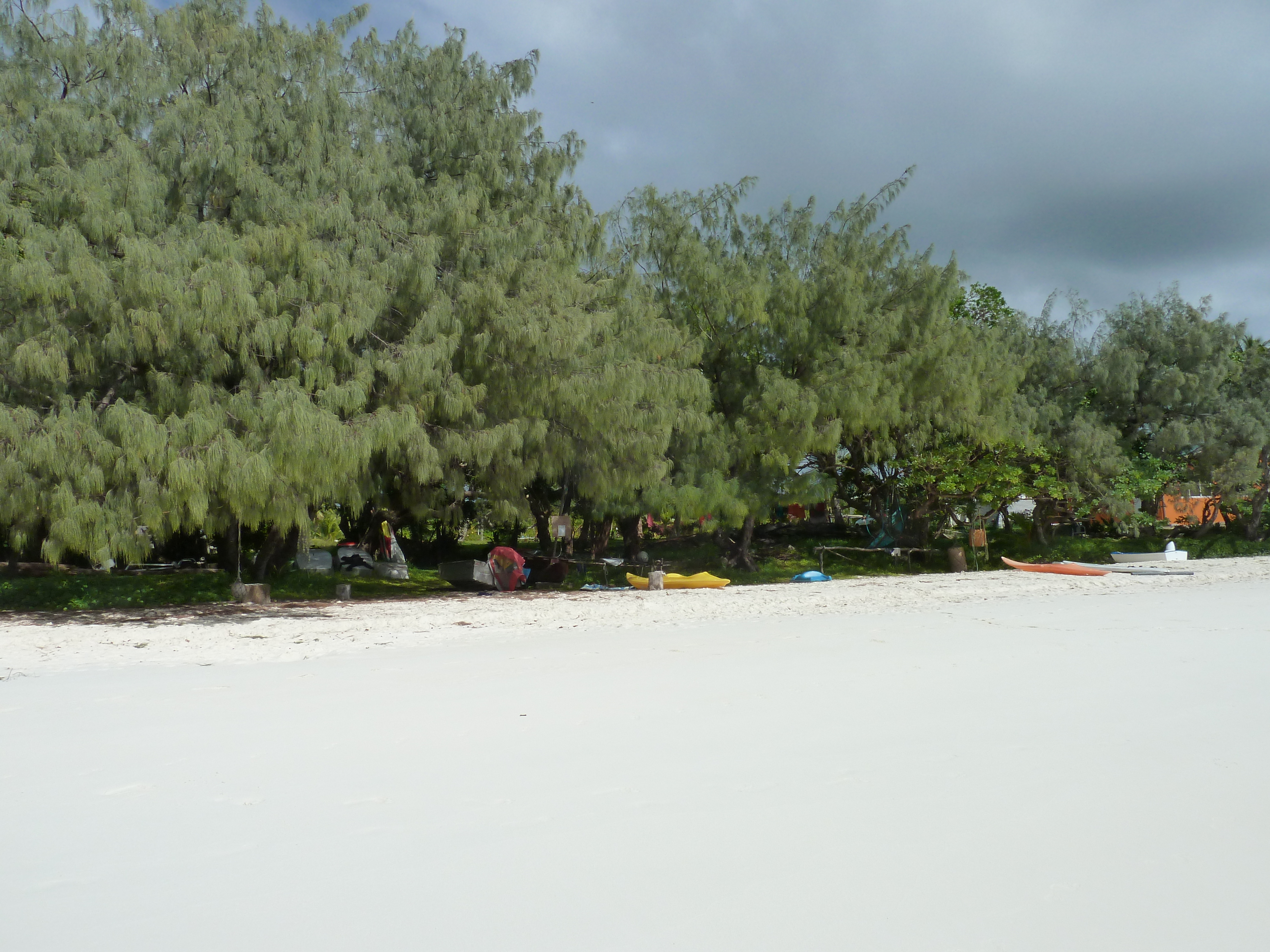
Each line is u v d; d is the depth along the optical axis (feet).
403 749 18.12
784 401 79.25
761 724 19.97
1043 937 9.85
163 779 16.10
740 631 39.60
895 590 65.16
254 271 46.85
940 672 26.58
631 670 28.12
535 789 15.25
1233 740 18.11
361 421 47.60
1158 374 112.98
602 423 63.10
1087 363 114.83
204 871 11.87
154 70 51.39
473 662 31.09
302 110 54.75
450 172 66.13
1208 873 11.56
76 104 48.67
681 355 74.54
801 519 120.47
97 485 42.60
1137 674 25.82
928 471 95.91
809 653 31.37
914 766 16.38
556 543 90.63
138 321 42.63
